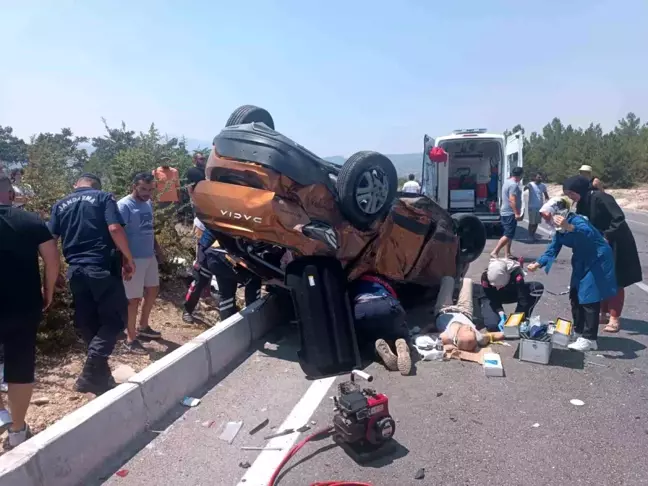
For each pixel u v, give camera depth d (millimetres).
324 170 6074
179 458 4023
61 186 7066
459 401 4996
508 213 12203
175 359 4902
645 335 6859
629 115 54594
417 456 4066
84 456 3721
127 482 3723
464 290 7402
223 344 5809
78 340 6090
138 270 6109
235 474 3832
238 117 6559
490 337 6539
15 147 8727
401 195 7609
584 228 6172
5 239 3945
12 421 4020
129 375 5355
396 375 5652
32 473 3305
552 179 49531
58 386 5039
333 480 3768
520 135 16297
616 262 6766
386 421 4004
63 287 5758
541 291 7039
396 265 6996
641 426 4500
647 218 23312
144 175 6066
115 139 12289
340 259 6293
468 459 4016
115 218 5094
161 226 8383
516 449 4148
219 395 5117
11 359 3977
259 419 4641
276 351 6359
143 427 4371
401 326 6176
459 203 16891
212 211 5980
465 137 16656
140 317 6906
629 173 40469
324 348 5660
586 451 4109
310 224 5781
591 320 6270
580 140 48688
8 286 3908
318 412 4770
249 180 5805
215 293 8234
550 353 6004
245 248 6512
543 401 4984
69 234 5078
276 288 7234
